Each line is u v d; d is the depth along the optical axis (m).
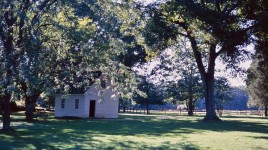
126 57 62.00
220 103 72.25
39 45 15.39
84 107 40.72
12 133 19.41
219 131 23.88
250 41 32.09
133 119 39.91
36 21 15.29
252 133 22.45
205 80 39.00
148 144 15.87
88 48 16.09
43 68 15.42
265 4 29.41
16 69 13.84
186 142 16.80
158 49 38.16
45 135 18.81
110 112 42.78
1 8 14.04
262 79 55.53
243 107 119.56
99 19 15.16
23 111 51.94
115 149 14.13
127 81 17.62
